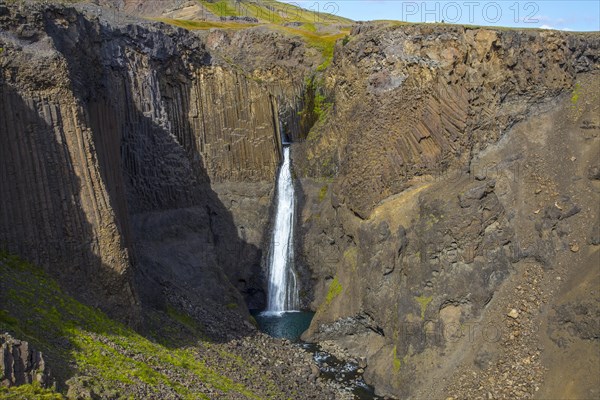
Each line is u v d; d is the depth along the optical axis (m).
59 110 31.89
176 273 48.44
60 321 27.77
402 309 40.53
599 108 40.59
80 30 37.59
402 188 47.72
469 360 35.91
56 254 30.83
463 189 40.91
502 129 43.06
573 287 34.28
